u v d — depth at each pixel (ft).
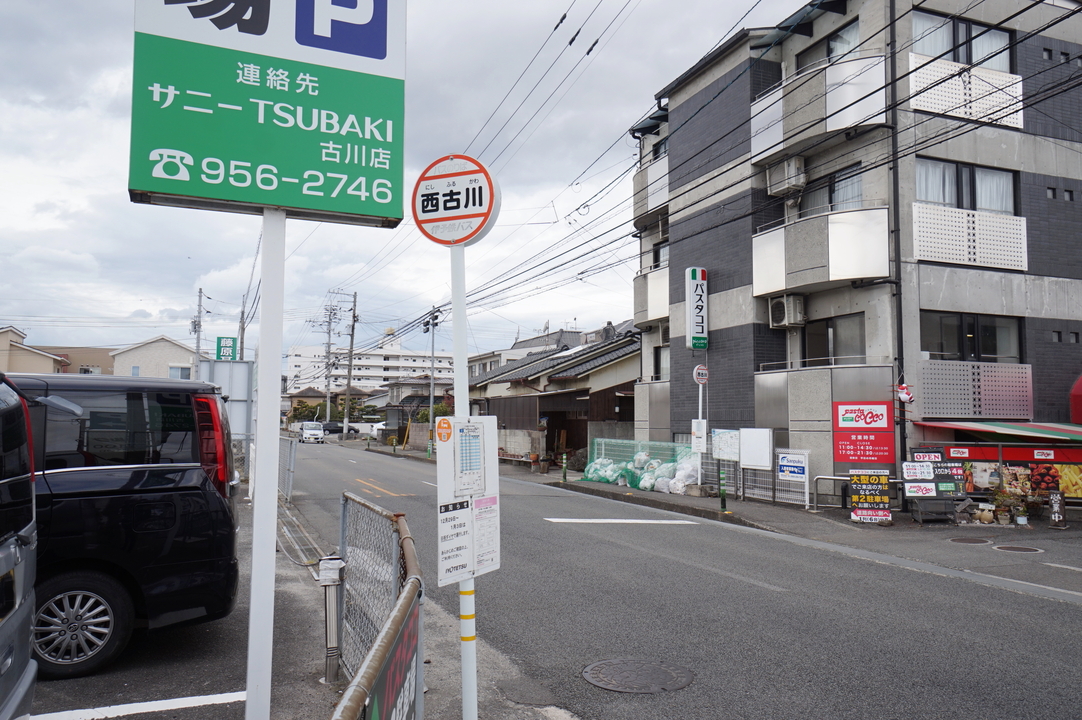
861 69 44.55
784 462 45.73
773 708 13.98
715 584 24.39
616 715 13.78
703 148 57.77
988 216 46.85
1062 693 14.71
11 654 8.95
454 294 11.93
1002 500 39.32
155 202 10.65
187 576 16.11
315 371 358.84
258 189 10.75
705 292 56.54
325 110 11.28
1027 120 48.52
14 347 126.52
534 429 84.38
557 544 31.71
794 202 51.42
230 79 10.74
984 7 47.01
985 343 46.98
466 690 11.27
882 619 20.22
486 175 11.83
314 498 49.03
